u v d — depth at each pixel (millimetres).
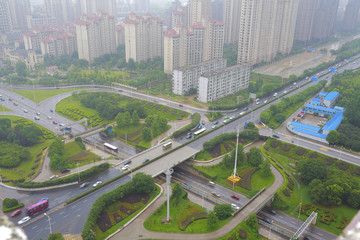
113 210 176500
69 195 188625
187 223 169250
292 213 185250
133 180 190375
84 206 178125
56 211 174000
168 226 167250
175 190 190125
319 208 186000
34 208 170875
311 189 196500
